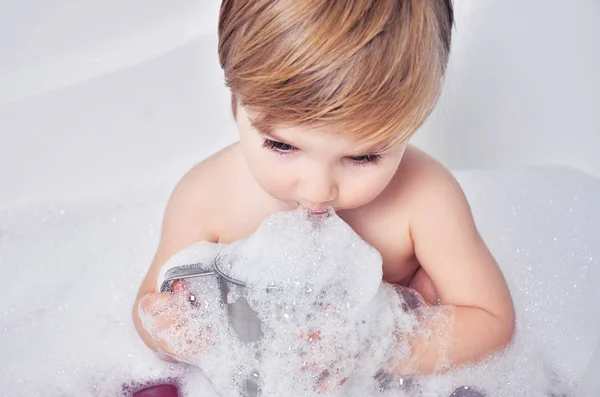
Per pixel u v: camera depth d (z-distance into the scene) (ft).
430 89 2.63
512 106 4.85
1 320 3.92
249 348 2.94
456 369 3.36
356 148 2.59
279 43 2.52
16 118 4.39
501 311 3.35
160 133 4.77
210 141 4.90
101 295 4.10
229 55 2.73
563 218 4.41
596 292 4.00
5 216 4.46
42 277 4.17
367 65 2.47
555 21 4.65
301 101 2.49
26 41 4.43
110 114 4.61
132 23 4.61
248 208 3.50
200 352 3.10
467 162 4.96
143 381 3.62
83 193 4.66
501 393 3.50
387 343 3.12
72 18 4.48
